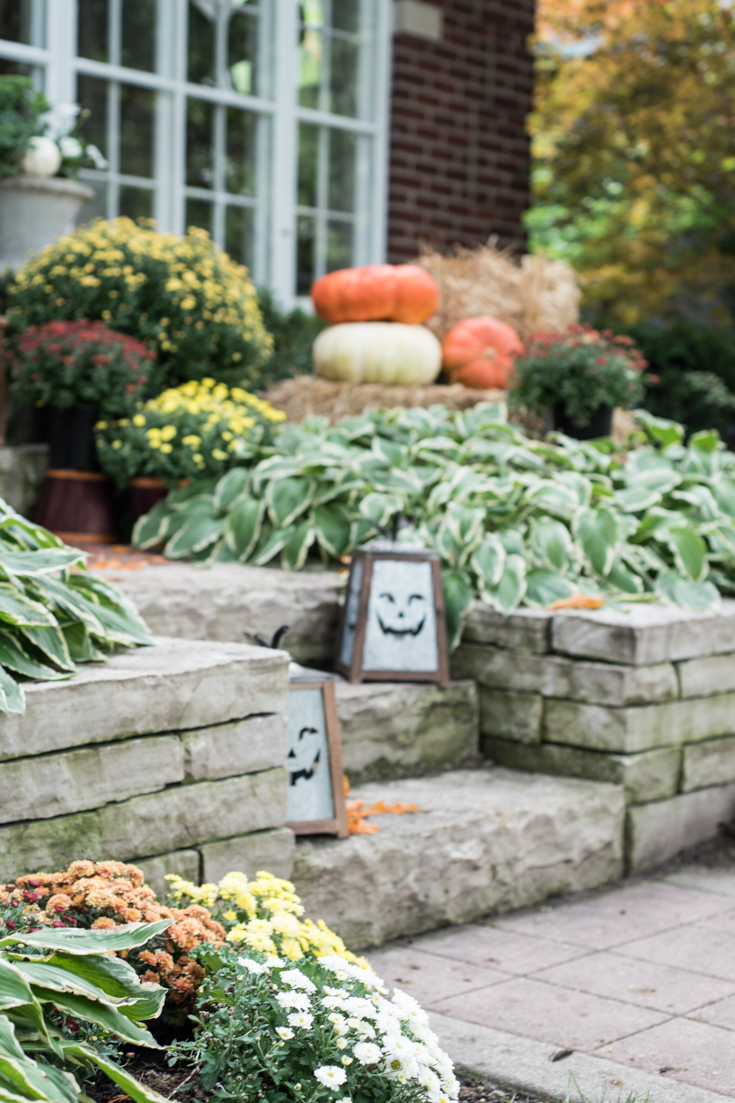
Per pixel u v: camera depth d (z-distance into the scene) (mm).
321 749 3043
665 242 11422
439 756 3848
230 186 6988
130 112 6551
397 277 6055
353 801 3365
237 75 6953
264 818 2746
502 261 6801
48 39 6184
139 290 5066
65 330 4629
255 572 4207
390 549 3756
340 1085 1841
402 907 3074
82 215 6414
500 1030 2496
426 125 7684
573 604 3916
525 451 4699
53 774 2344
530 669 3854
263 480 4609
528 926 3205
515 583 3963
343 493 4543
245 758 2703
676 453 5137
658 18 10203
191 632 3662
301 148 7262
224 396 4996
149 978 2053
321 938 2174
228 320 5215
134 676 2486
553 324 6672
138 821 2492
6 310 5289
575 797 3518
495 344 6258
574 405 5254
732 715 4059
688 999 2689
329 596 4000
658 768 3764
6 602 2482
